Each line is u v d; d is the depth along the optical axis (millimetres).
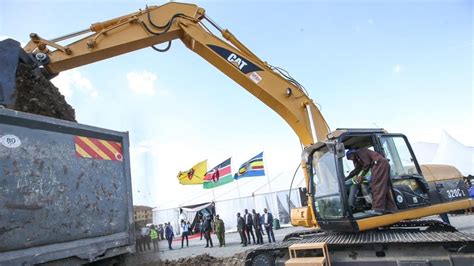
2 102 3926
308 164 6234
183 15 6801
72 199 3264
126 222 3830
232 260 9664
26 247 2803
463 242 4449
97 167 3609
